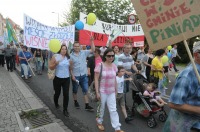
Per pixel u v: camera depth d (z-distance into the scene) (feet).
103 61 17.35
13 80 41.34
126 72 21.65
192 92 8.58
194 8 8.98
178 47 83.30
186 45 8.99
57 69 21.20
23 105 24.56
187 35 9.02
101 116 18.02
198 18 8.98
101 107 17.51
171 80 42.27
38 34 29.89
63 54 21.24
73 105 25.18
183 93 8.47
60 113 22.12
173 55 54.49
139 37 36.81
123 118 21.15
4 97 28.09
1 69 59.62
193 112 8.50
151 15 9.23
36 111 22.48
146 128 18.94
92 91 18.10
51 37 30.99
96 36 34.04
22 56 42.78
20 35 62.39
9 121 19.77
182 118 8.87
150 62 27.86
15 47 62.34
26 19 28.73
